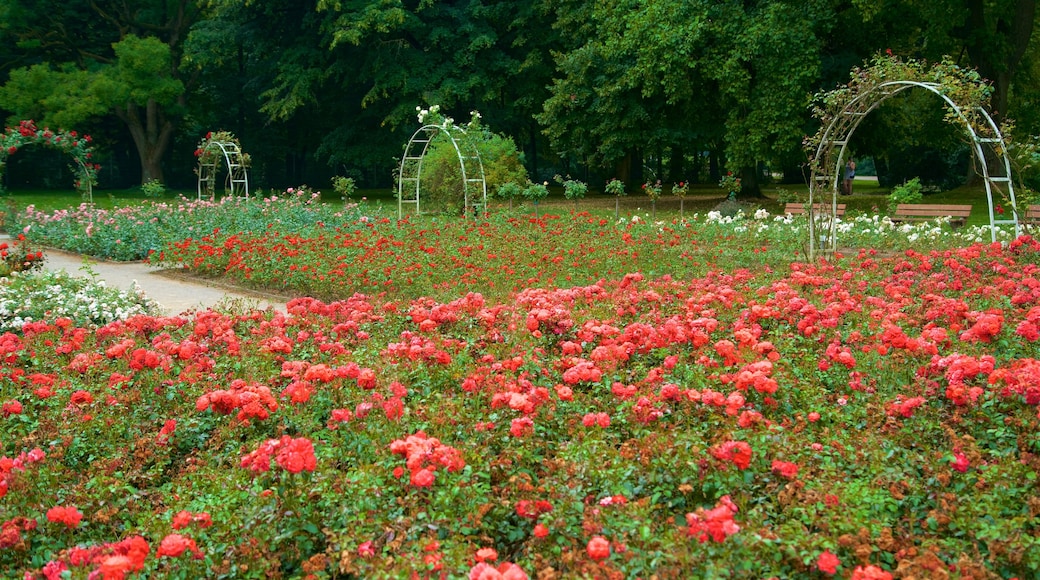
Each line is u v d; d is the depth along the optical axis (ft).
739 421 12.67
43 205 90.48
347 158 114.83
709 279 29.04
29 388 17.44
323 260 38.17
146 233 52.37
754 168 92.48
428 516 10.69
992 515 10.61
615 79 85.81
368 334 21.26
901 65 39.01
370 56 106.73
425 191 73.20
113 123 132.16
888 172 114.11
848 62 79.20
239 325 22.91
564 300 24.86
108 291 30.30
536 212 64.03
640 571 9.28
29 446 14.62
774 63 72.79
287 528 10.96
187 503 12.67
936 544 10.11
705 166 157.69
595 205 90.84
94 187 130.62
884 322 19.86
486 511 10.93
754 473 11.60
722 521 9.17
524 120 116.16
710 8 76.23
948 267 30.81
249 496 11.92
